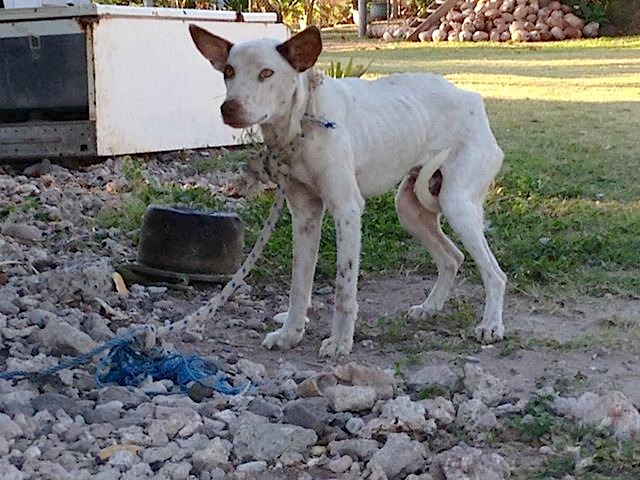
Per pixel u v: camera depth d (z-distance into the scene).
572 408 1.88
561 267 2.96
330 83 2.28
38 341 2.21
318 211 2.34
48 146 4.14
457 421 1.85
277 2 11.88
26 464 1.64
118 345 2.06
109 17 4.09
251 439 1.73
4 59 4.15
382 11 13.06
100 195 3.74
